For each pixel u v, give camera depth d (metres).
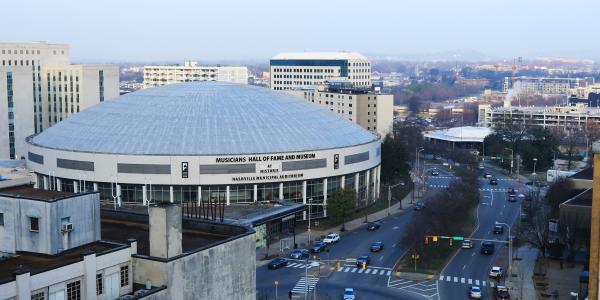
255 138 174.00
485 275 133.50
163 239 69.88
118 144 171.00
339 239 160.38
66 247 70.00
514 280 129.88
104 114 188.12
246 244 80.75
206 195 167.25
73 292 64.56
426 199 199.75
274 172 170.50
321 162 176.75
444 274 134.12
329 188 180.50
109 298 68.19
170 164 165.38
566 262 141.62
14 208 69.94
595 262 87.19
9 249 70.69
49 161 177.00
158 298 68.62
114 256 68.56
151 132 174.12
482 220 182.25
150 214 70.38
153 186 166.75
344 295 117.31
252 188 169.75
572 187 178.62
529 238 154.50
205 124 177.00
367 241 158.88
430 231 148.62
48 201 68.06
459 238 127.00
